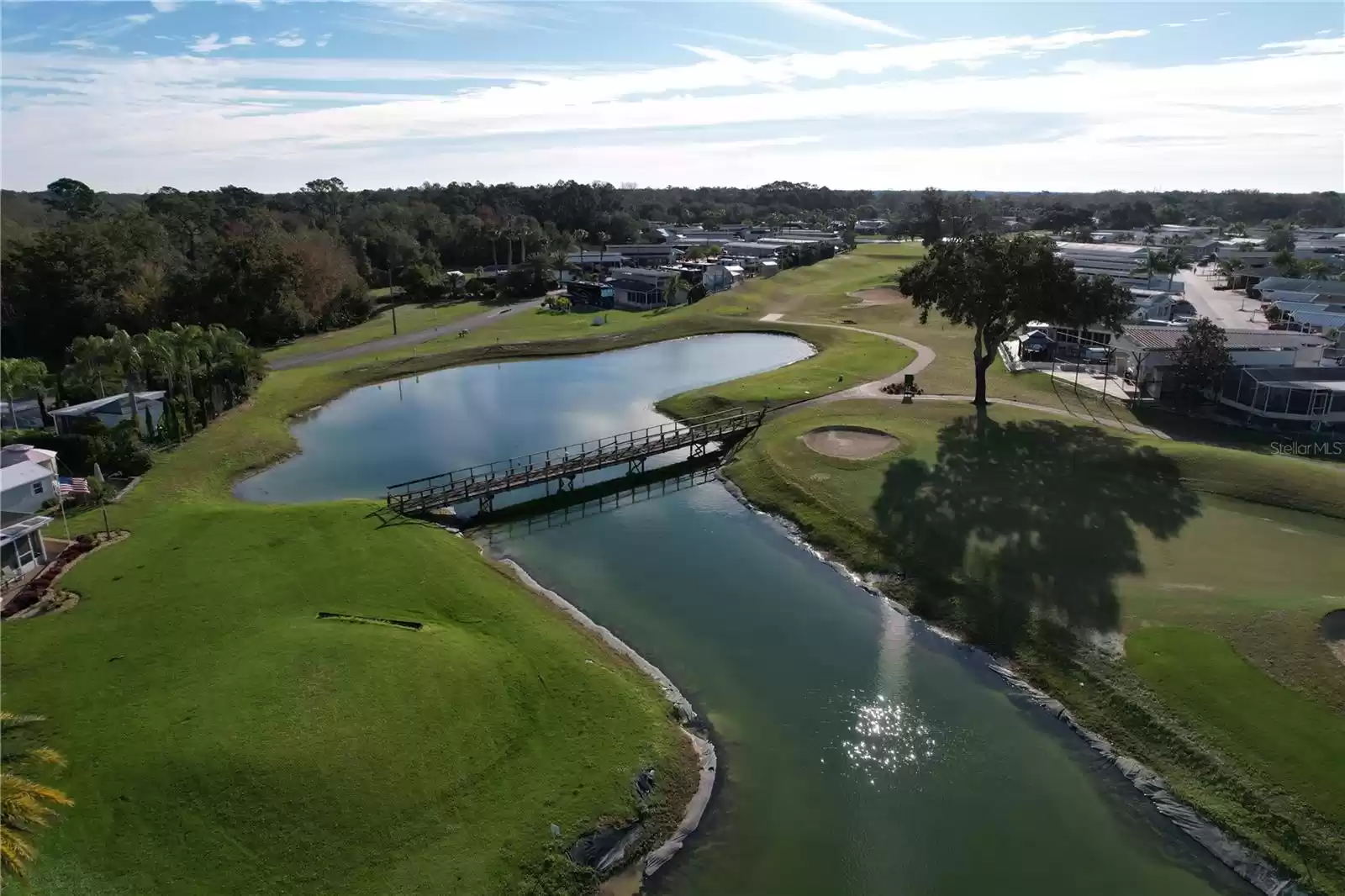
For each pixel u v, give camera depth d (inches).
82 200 6752.0
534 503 2208.4
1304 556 1658.5
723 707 1318.9
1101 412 2652.6
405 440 2773.1
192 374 2790.4
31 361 2906.0
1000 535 1806.1
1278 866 1008.9
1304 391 2436.0
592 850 1011.9
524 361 4028.1
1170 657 1350.9
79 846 951.0
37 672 1277.1
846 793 1138.0
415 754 1116.5
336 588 1581.0
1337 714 1194.6
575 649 1419.8
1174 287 5201.8
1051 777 1174.3
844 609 1633.9
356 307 5059.1
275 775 1058.1
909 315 4559.5
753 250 7504.9
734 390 3100.4
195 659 1318.9
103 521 1884.8
